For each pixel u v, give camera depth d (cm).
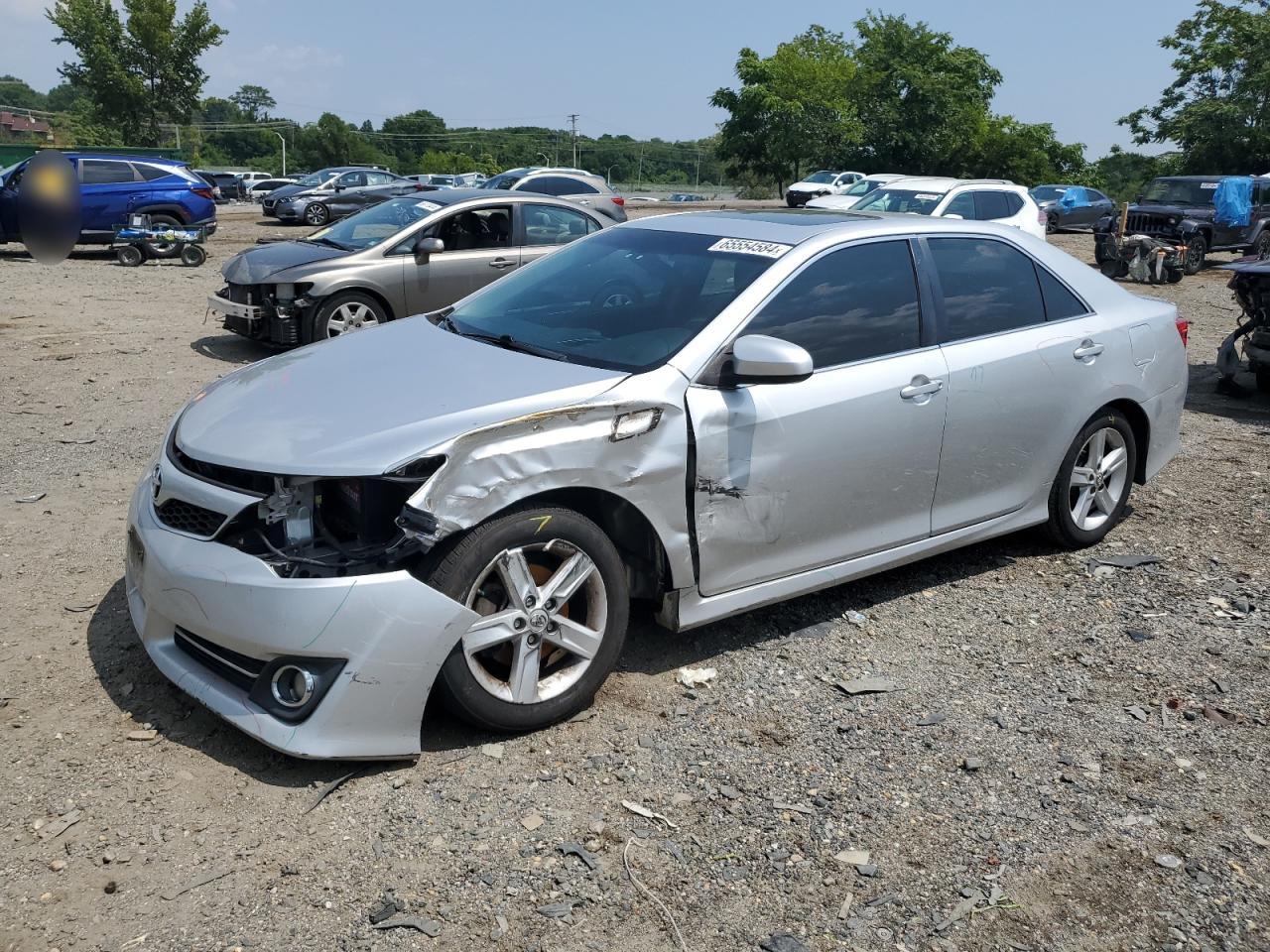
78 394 814
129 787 314
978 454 464
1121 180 6412
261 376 398
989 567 516
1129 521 591
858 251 436
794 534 406
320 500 335
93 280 1556
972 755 352
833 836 307
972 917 277
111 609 430
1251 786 339
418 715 323
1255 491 653
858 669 408
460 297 1023
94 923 261
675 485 368
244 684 325
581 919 270
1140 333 532
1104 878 294
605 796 321
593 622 361
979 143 5638
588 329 409
